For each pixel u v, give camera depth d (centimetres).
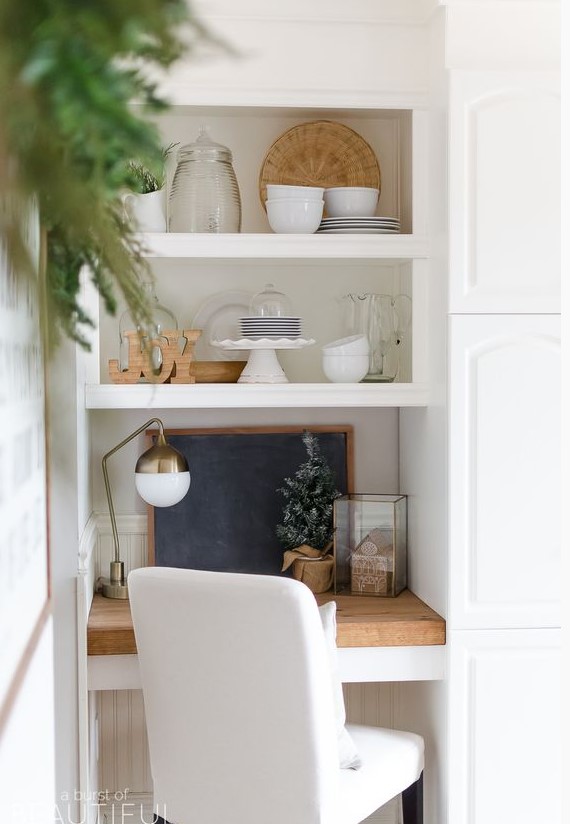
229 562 320
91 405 277
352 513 300
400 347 309
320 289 321
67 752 242
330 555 310
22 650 82
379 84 282
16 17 42
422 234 286
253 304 294
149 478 286
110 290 69
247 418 323
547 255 268
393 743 263
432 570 284
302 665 221
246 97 279
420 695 299
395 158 318
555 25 267
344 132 311
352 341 289
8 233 56
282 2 275
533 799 270
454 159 265
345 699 325
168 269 315
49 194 50
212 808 235
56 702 241
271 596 220
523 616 270
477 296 267
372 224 287
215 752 233
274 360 290
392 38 282
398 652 269
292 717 224
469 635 268
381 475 328
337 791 228
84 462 279
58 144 46
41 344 67
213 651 229
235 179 292
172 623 233
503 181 266
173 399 279
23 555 83
